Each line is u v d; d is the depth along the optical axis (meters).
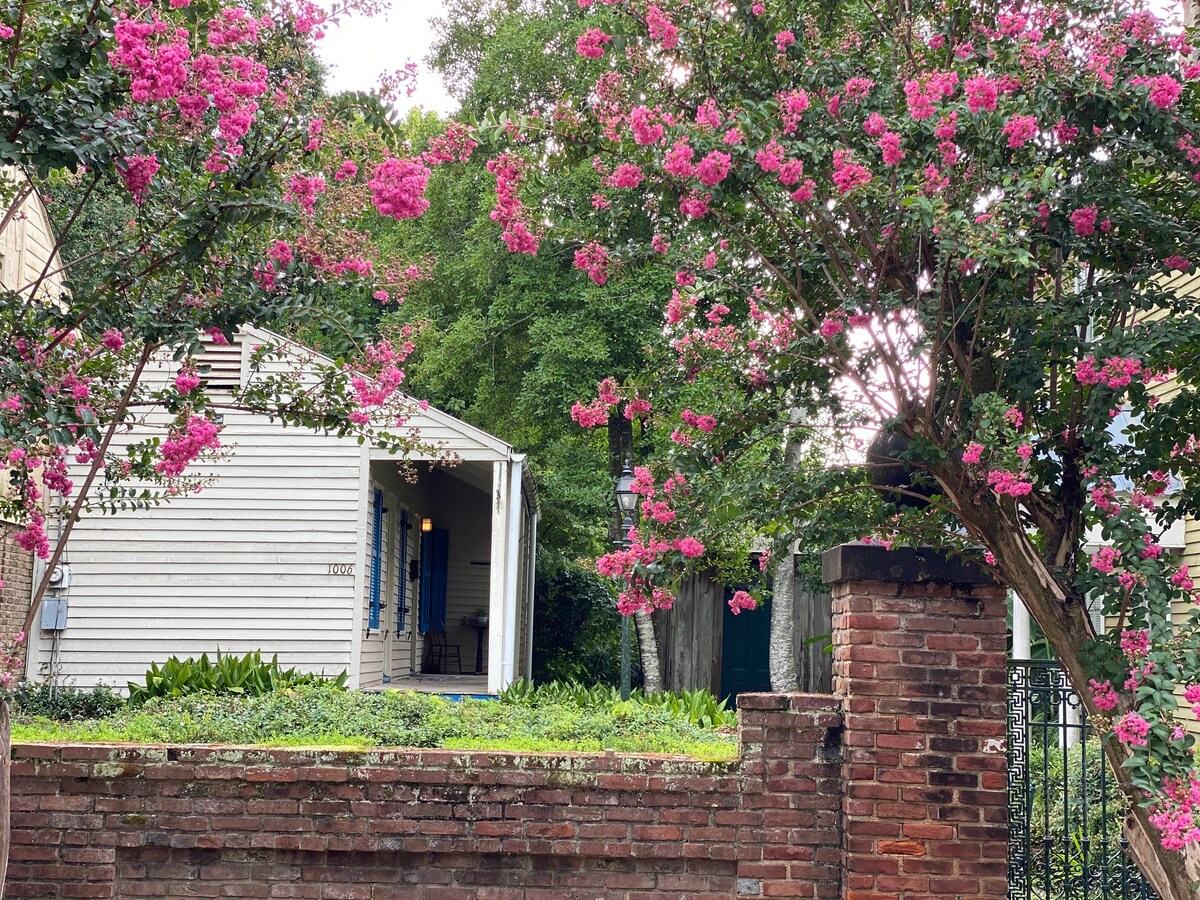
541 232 5.62
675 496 5.66
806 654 20.89
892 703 5.70
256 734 7.34
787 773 5.81
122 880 5.81
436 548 20.72
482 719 8.43
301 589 13.22
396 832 5.79
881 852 5.60
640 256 5.69
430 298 20.78
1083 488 5.27
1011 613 13.47
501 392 20.30
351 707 8.23
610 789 5.82
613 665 22.27
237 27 5.15
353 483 13.34
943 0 6.05
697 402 7.14
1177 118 4.86
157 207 6.00
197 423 5.95
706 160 4.80
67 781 5.83
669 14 5.52
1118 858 7.43
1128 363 4.68
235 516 13.29
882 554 5.72
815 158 5.02
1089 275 5.41
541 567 22.33
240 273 5.77
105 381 6.46
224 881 5.81
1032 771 8.99
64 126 4.67
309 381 12.45
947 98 5.06
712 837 5.78
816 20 5.99
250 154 5.30
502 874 5.83
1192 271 5.18
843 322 5.38
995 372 5.38
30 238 12.64
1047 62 5.02
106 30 4.82
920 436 5.12
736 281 5.92
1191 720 7.20
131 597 13.16
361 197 5.66
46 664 13.00
